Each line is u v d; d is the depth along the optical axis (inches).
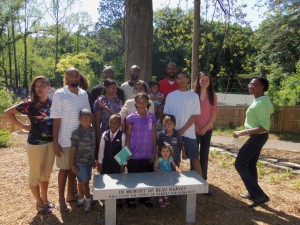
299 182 253.1
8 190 209.9
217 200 203.3
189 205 169.3
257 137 194.1
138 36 282.0
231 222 176.1
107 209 159.5
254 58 1046.4
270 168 308.8
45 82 168.4
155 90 227.8
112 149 180.4
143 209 183.8
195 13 380.5
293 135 647.8
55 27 1905.8
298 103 723.4
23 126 177.9
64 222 167.0
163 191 159.3
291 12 962.7
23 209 181.6
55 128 168.6
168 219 173.5
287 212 196.5
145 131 179.2
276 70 999.6
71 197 189.6
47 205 179.9
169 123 181.9
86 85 203.8
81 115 167.3
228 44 416.2
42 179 177.8
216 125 810.8
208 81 200.7
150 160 183.6
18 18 1742.1
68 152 173.2
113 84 191.2
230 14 366.6
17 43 1993.1
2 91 604.4
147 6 283.1
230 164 299.9
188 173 180.1
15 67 1902.1
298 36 997.2
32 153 170.2
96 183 161.9
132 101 190.7
